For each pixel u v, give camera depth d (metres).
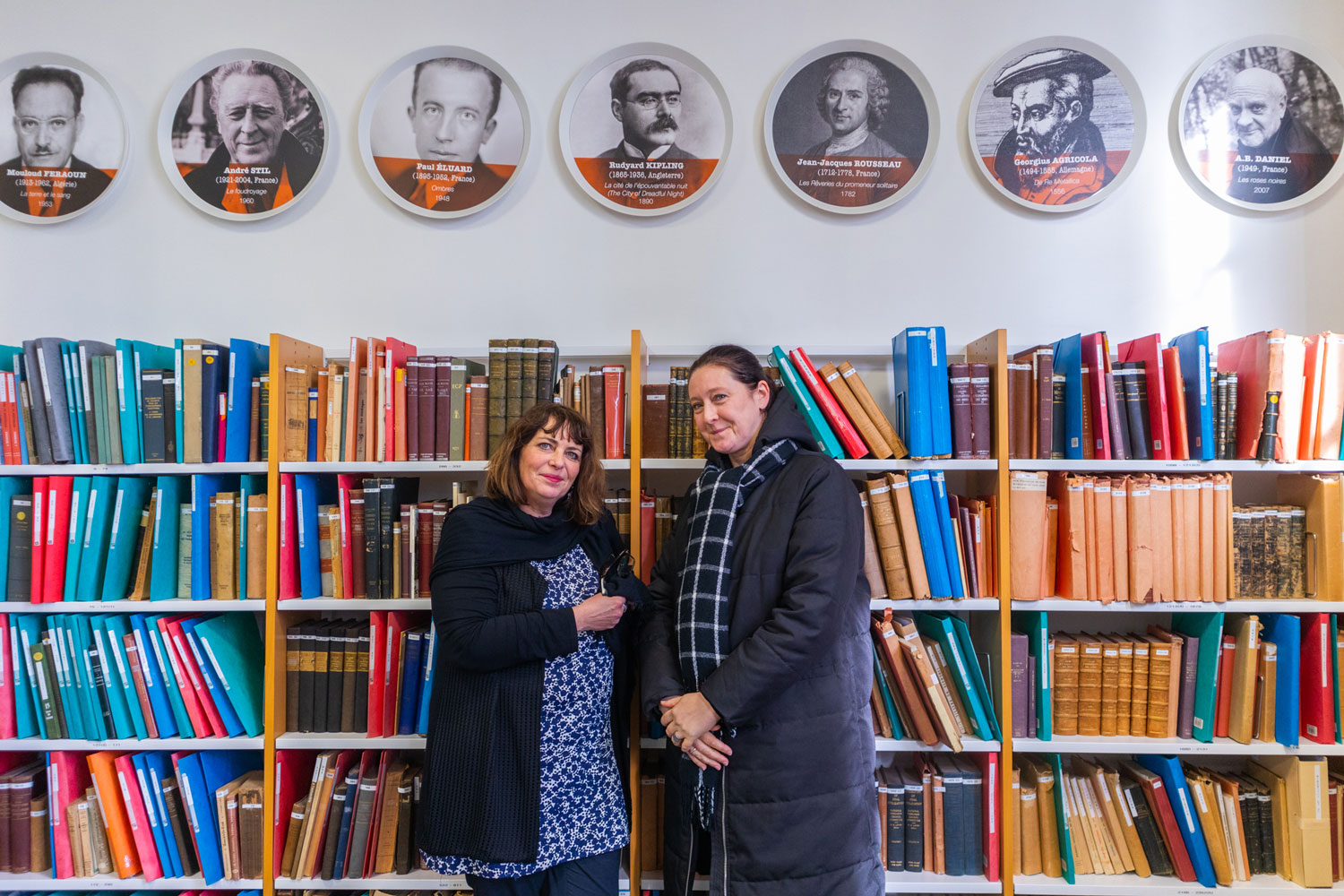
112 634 1.56
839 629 1.18
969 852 1.52
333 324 1.85
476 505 1.25
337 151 1.87
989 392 1.55
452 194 1.85
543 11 1.86
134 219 1.87
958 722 1.52
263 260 1.86
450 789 1.17
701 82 1.84
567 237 1.85
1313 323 1.79
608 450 1.59
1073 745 1.50
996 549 1.53
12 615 1.58
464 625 1.15
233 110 1.85
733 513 1.27
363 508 1.57
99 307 1.87
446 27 1.86
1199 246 1.81
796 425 1.34
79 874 1.56
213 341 1.86
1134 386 1.56
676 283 1.85
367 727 1.55
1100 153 1.80
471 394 1.56
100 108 1.86
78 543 1.58
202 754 1.55
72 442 1.62
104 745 1.55
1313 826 1.47
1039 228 1.83
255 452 1.61
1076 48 1.81
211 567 1.59
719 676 1.16
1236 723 1.51
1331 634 1.49
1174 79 1.82
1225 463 1.52
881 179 1.82
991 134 1.82
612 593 1.26
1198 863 1.50
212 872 1.54
